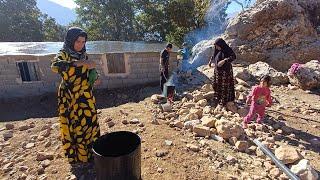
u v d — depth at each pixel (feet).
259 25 41.04
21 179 15.57
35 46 40.88
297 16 41.29
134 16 103.50
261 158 17.20
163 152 16.65
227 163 16.42
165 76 30.37
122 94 35.42
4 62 34.83
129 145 14.25
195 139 18.83
